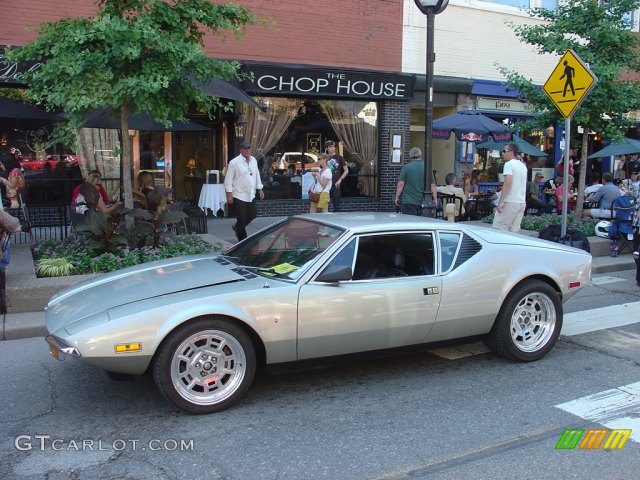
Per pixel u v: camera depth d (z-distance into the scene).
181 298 4.34
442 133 14.27
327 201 12.27
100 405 4.58
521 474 3.59
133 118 10.05
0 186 10.23
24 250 8.89
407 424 4.27
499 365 5.52
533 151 15.55
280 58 13.48
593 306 7.78
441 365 5.52
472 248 5.32
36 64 10.80
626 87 11.16
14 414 4.42
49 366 5.41
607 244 10.71
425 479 3.52
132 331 4.10
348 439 4.04
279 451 3.86
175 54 7.17
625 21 11.52
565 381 5.13
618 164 20.30
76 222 9.19
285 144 14.31
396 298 4.84
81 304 4.55
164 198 8.42
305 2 13.61
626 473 3.61
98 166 12.84
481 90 16.25
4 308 6.61
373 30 14.52
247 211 10.08
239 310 4.35
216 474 3.58
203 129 10.89
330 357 4.75
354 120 14.96
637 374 5.31
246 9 8.00
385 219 5.34
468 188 14.76
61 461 3.73
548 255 5.64
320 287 4.62
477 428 4.21
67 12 11.45
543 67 17.36
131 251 7.75
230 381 4.44
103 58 6.92
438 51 15.62
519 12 16.73
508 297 5.40
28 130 12.13
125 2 7.49
